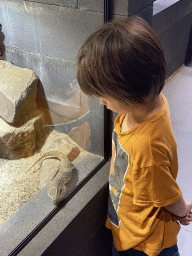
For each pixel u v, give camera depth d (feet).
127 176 3.05
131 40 2.13
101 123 4.34
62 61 3.68
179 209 3.04
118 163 3.16
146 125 2.63
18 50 3.48
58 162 4.00
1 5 3.09
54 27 3.44
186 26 10.61
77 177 4.22
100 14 3.37
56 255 3.65
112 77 2.16
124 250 3.73
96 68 2.18
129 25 2.23
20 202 3.57
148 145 2.58
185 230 5.50
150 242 3.26
